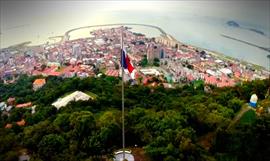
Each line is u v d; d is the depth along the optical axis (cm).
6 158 4472
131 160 3975
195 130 4950
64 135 4703
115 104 6981
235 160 4169
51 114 6819
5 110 8619
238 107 5750
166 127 4459
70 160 4072
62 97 7975
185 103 6525
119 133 4481
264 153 4228
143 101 7406
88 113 5266
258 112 5259
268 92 6531
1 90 11144
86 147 4331
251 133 4284
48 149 4406
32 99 9150
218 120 5009
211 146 4459
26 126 6356
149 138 4322
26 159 4550
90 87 8419
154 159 3988
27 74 13238
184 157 3925
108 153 4228
